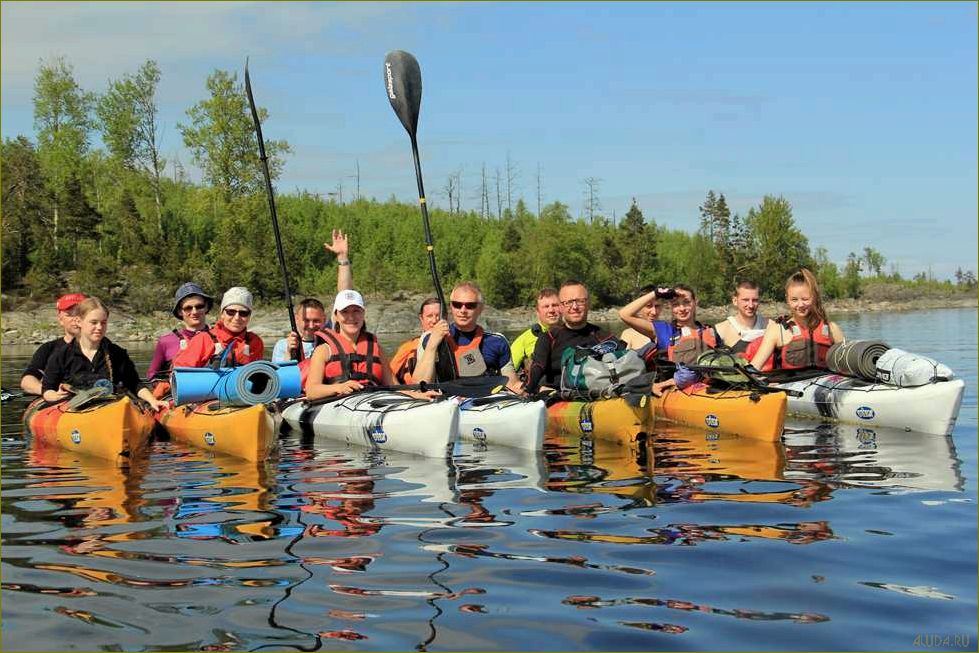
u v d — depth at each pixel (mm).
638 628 3082
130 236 57062
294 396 7383
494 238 83125
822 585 3479
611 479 5547
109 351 7469
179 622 3180
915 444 6699
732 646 2936
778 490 5137
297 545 4086
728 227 83750
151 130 61094
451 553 3928
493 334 8086
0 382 13742
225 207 56656
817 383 8203
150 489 5410
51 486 5531
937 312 65062
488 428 7039
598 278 76562
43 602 3385
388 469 6012
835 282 98125
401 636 3035
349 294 7688
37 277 49719
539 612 3229
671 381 8148
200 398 7215
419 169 9445
